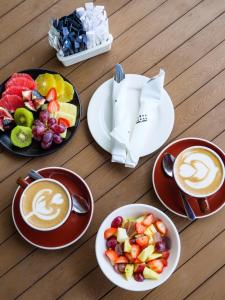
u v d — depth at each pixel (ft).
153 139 4.54
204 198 4.20
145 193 4.56
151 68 4.87
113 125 4.58
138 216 4.28
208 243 4.42
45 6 5.06
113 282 4.00
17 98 4.62
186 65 4.87
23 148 4.60
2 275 4.44
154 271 4.06
